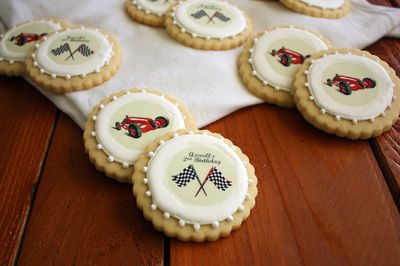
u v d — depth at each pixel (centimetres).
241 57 33
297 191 26
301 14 36
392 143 28
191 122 29
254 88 31
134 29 35
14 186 26
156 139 26
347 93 29
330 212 25
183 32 34
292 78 31
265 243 24
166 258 23
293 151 28
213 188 24
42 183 26
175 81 31
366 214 25
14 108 30
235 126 30
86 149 27
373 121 28
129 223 25
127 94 29
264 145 28
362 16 37
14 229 24
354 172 27
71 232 24
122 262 23
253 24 37
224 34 34
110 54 32
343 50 32
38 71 30
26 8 37
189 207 24
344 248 24
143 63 33
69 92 30
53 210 25
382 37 37
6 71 32
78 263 23
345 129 28
